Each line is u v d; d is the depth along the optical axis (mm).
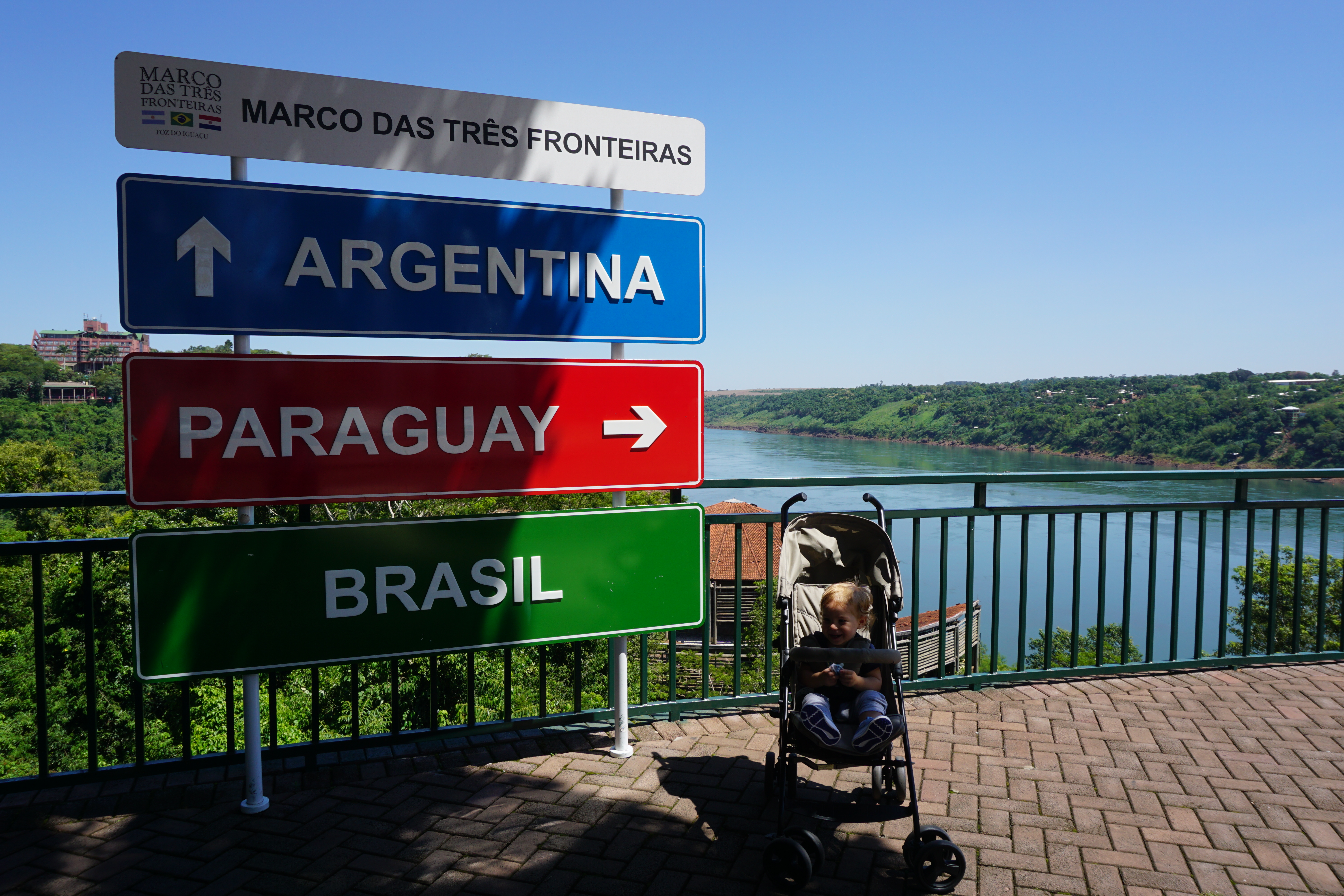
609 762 3918
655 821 3340
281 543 3389
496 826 3299
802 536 3629
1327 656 5336
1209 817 3314
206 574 3293
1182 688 4836
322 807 3449
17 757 22109
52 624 23062
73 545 3438
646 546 4055
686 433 4102
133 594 3213
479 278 3668
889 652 3111
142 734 3654
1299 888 2820
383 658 3584
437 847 3133
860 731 2949
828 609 3348
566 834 3234
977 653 4918
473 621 3729
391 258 3510
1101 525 5035
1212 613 63656
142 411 3145
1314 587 34500
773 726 4367
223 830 3252
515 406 3734
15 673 24391
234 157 3244
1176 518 5098
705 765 3895
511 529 3764
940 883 2820
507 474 3738
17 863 3002
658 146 3990
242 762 3803
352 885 2871
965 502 97438
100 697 21234
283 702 18016
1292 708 4512
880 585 3566
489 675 20672
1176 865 2963
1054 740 4094
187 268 3189
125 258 3098
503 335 3723
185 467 3217
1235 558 64625
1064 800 3467
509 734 4211
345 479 3455
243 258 3270
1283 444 128750
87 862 3014
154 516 20203
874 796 3273
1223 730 4215
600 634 3971
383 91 3465
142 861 3021
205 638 3305
